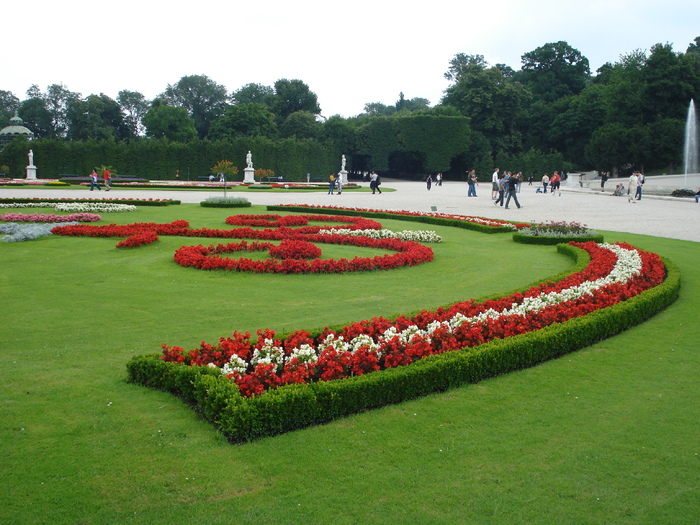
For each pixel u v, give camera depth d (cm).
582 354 800
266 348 696
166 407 609
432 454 527
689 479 496
